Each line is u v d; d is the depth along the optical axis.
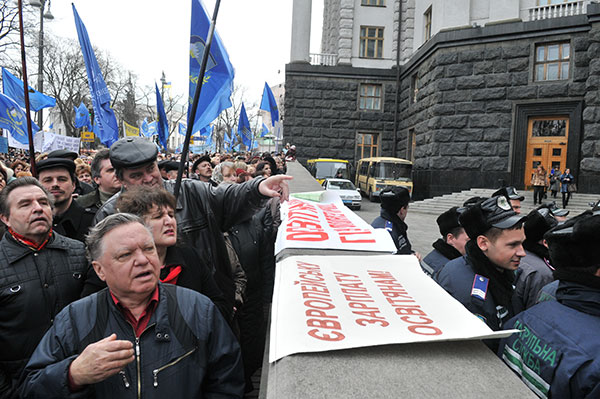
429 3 23.22
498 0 19.70
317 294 1.62
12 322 2.36
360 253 2.18
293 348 1.28
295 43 27.30
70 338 1.68
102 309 1.75
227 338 1.87
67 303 2.51
